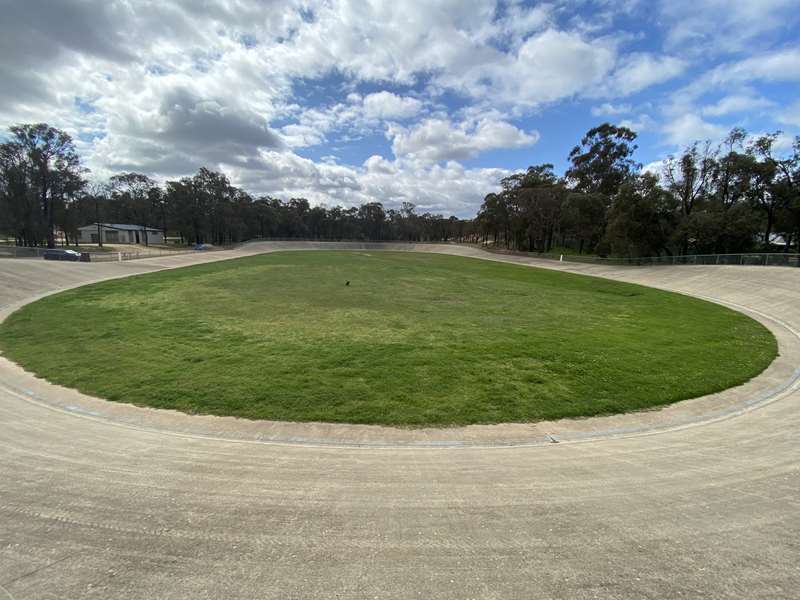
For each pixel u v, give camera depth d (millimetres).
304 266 38312
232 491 3713
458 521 3217
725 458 4582
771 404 6914
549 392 7332
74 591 2402
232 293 20359
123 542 2900
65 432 5348
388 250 86562
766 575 2527
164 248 65062
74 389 7309
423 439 5391
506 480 4016
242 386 7434
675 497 3605
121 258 35188
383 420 6062
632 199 38812
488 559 2734
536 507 3447
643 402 6934
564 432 5730
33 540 2906
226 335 11586
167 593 2393
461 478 4059
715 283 23969
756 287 20547
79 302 17109
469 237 114188
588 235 54500
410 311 16469
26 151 43750
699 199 39688
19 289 19516
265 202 98188
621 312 17125
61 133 45875
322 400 6805
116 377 7922
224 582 2494
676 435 5555
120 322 13250
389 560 2725
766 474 4094
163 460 4453
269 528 3102
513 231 68250
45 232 46125
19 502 3436
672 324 14305
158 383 7586
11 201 42438
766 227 37906
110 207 82062
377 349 10188
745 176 35875
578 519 3240
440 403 6754
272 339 11172
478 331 12703
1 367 8555
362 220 108062
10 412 6145
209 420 6000
